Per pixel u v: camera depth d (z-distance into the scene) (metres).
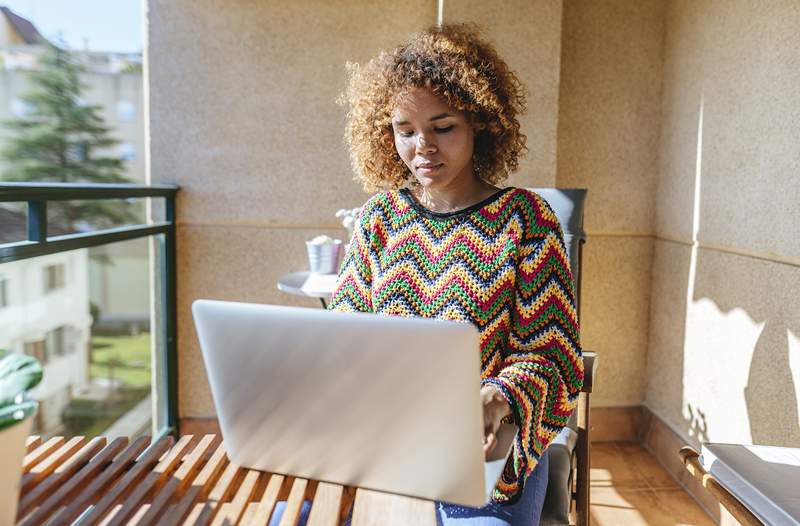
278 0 2.55
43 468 0.73
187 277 2.66
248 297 2.68
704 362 2.25
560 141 2.64
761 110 1.90
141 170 9.05
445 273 1.01
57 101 8.55
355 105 1.19
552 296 0.97
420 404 0.64
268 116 2.60
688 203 2.38
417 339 0.61
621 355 2.75
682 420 2.43
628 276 2.72
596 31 2.61
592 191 2.67
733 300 2.05
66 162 8.71
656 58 2.62
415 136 1.02
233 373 0.71
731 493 1.13
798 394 1.71
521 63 2.46
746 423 1.97
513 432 0.79
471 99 1.00
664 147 2.60
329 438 0.70
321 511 0.66
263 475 0.76
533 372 0.88
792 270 1.74
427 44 1.03
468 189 1.07
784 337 1.78
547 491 1.13
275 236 2.66
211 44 2.56
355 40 2.58
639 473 2.46
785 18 1.77
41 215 1.69
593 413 2.75
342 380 0.66
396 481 0.69
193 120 2.59
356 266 1.10
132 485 0.71
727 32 2.10
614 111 2.64
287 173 2.63
